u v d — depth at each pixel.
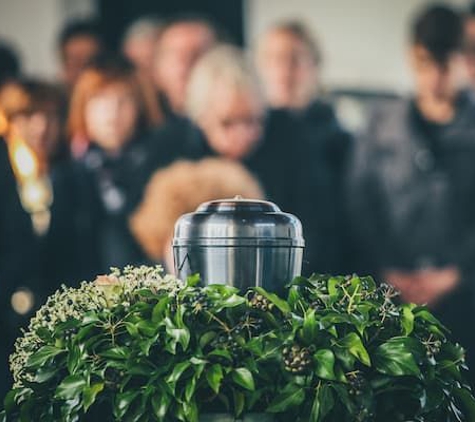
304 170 8.34
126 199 7.90
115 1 8.58
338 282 3.07
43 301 7.79
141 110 8.26
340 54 8.67
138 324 2.88
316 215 8.34
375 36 8.70
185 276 3.13
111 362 2.85
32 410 2.97
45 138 8.17
